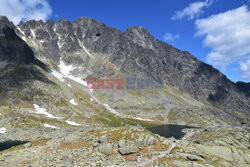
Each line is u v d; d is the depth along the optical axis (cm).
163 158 3622
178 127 15038
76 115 14150
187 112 19725
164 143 4225
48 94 15725
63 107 14775
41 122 10412
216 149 5244
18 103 13062
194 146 5256
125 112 19475
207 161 3753
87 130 4941
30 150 4791
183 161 3528
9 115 10281
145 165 3416
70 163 3456
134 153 3769
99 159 3547
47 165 3434
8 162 4056
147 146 3975
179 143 4888
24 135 8200
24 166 3641
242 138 6675
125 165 3409
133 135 4188
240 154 5147
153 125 16088
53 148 4378
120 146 3853
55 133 8494
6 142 7325
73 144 4294
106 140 4150
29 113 11519
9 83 14825
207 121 18388
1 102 12562
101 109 18588
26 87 15162
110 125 13338
